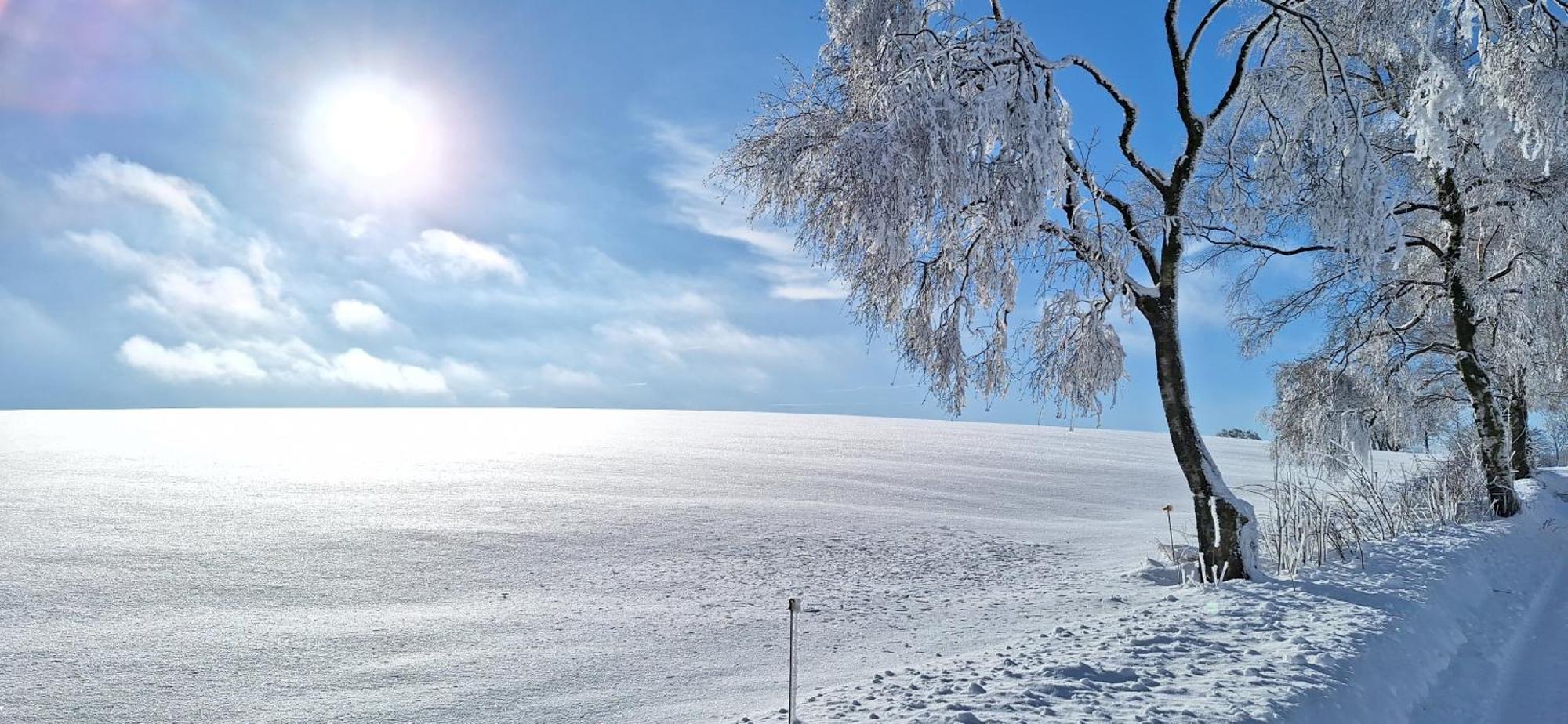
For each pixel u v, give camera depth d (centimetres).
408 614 1120
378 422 6894
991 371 1180
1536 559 1284
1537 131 1307
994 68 970
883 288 1145
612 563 1510
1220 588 1002
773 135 1164
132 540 1574
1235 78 1159
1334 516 1363
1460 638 824
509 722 714
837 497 2519
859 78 1090
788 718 543
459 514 1986
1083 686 543
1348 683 570
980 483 3011
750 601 1220
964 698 530
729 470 3122
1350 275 1795
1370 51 1527
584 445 4225
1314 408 2005
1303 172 1143
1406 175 1786
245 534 1666
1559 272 1594
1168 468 4019
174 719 720
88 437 4272
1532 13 1312
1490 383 1723
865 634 1016
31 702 755
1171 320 1127
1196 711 483
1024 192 917
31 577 1252
